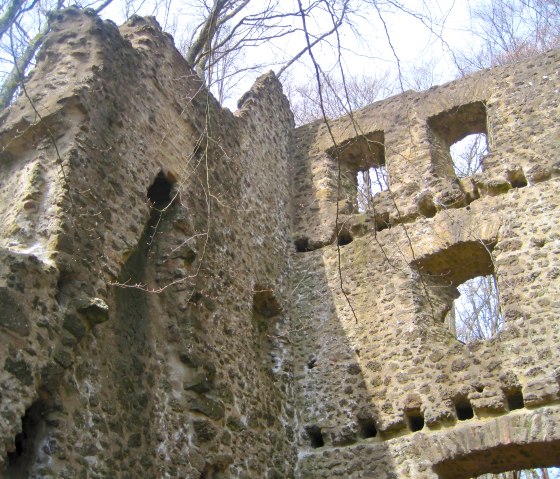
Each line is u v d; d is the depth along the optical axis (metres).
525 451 7.72
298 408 9.18
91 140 6.64
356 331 9.41
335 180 11.34
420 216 9.89
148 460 6.21
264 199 10.30
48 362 5.19
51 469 5.12
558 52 10.34
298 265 10.47
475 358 8.34
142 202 7.20
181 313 7.44
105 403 5.87
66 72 7.11
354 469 8.40
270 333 9.59
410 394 8.50
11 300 5.05
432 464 7.95
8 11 7.84
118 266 6.47
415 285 9.33
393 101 11.41
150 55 8.38
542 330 8.11
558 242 8.64
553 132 9.57
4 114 6.92
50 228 5.86
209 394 7.33
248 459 7.68
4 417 4.70
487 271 9.67
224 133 9.70
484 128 11.05
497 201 9.37
